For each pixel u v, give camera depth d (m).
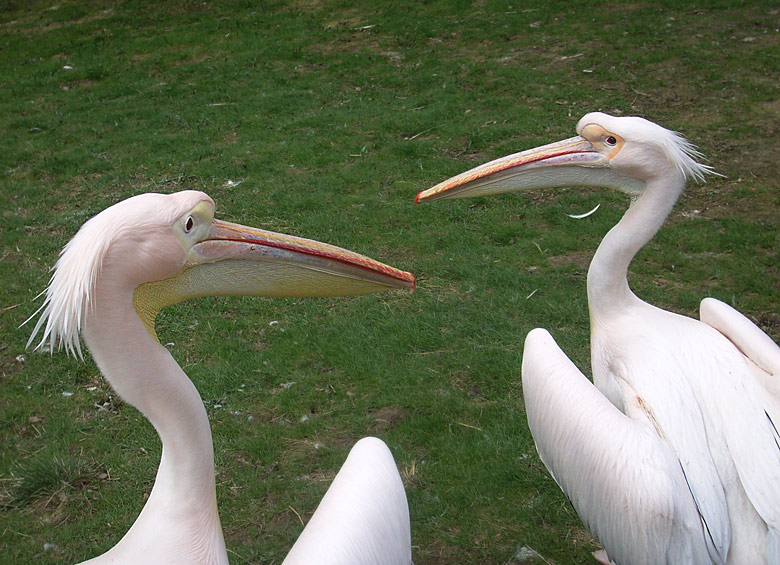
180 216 2.55
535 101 9.08
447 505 4.01
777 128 8.01
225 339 5.44
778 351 3.16
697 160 7.48
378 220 6.84
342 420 4.64
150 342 2.46
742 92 8.85
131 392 2.45
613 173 3.69
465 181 3.91
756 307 5.36
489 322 5.41
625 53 10.18
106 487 4.25
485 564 3.69
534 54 10.47
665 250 6.10
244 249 2.72
